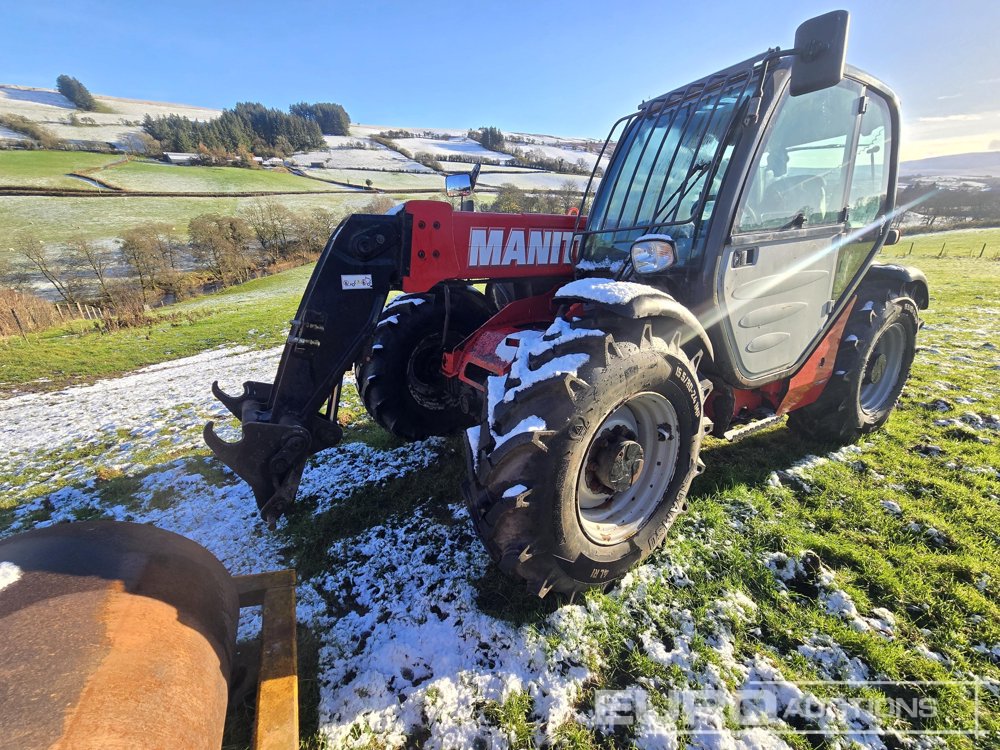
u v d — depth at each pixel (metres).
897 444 3.37
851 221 2.88
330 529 2.72
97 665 1.12
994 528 2.49
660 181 2.61
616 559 2.03
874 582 2.19
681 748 1.56
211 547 2.67
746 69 2.39
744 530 2.51
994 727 1.60
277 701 1.45
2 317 14.55
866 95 2.73
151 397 6.62
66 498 3.46
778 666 1.83
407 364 3.20
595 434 1.83
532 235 2.73
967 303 9.20
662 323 2.03
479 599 2.15
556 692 1.74
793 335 2.71
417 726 1.66
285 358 2.16
